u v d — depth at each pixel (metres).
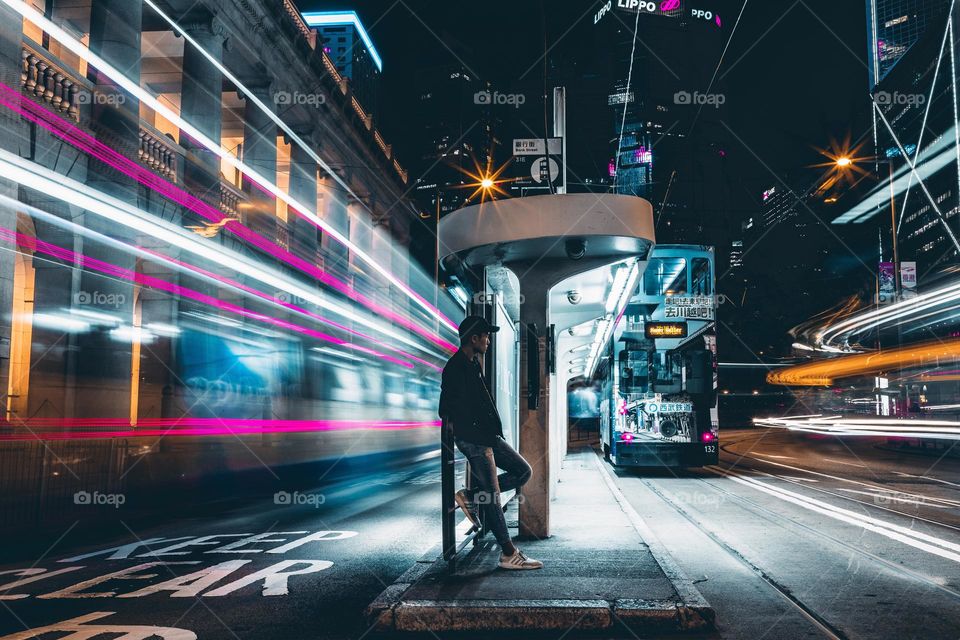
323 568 7.13
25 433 13.77
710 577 6.53
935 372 45.66
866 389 58.34
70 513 11.55
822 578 6.44
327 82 37.00
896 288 36.50
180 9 23.95
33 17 14.83
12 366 16.52
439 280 9.11
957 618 5.12
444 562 6.51
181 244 20.11
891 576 6.52
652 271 18.05
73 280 16.97
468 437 6.07
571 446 38.72
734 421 92.75
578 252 7.50
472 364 6.23
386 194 51.81
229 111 31.00
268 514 11.79
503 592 5.28
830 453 31.88
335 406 27.72
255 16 27.84
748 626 4.94
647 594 5.18
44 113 15.16
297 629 4.99
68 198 15.35
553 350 9.38
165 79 26.12
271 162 29.91
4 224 13.73
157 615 5.38
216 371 22.62
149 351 20.88
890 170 36.94
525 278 8.02
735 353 103.56
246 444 21.47
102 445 13.02
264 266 26.27
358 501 13.54
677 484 16.36
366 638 4.79
